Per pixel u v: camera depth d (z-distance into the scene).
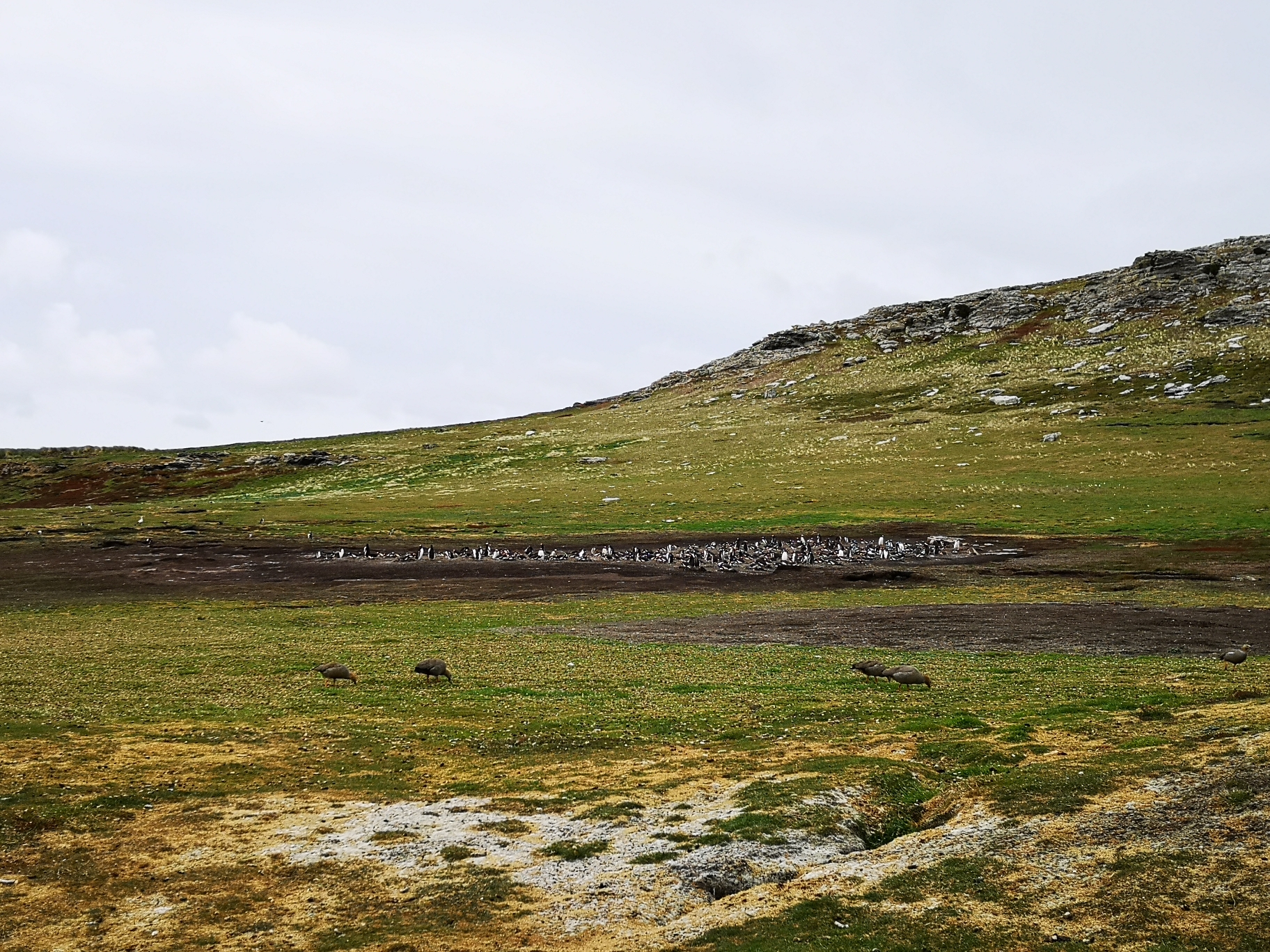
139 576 72.50
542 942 13.35
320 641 45.31
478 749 24.83
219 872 16.08
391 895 15.07
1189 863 13.93
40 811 19.14
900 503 99.62
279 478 154.88
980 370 176.62
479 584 68.06
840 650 40.88
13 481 161.25
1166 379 147.75
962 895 13.87
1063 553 73.19
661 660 38.88
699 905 14.62
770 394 191.50
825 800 18.53
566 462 147.75
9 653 41.97
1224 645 38.59
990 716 26.50
